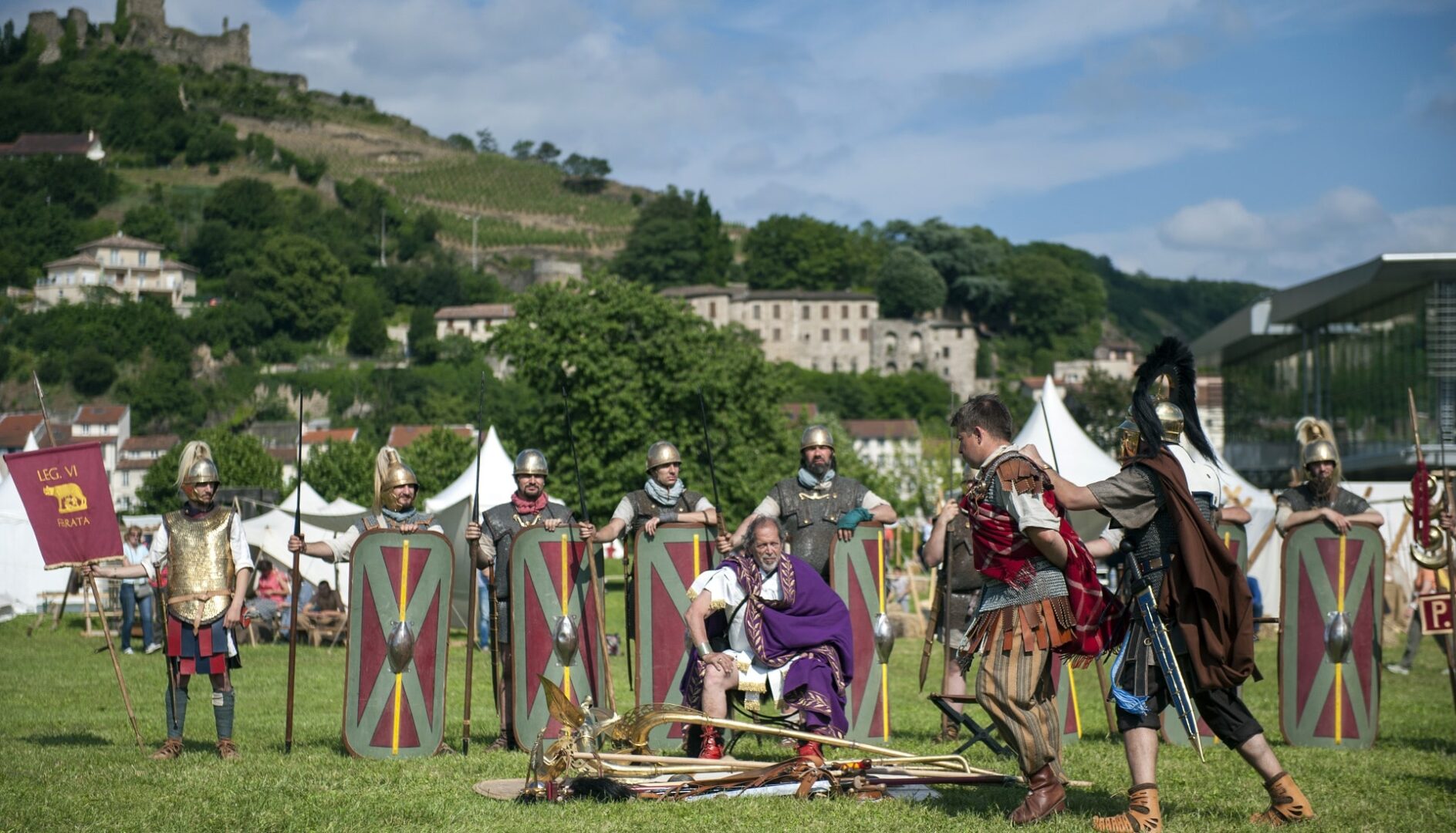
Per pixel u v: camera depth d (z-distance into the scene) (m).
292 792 6.67
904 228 195.75
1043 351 183.75
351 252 175.12
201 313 150.50
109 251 159.88
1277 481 56.09
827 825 5.72
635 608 8.57
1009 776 6.86
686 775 6.81
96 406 128.75
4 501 25.59
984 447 6.09
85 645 19.48
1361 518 8.86
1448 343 42.66
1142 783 5.73
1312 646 8.86
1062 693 8.89
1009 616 5.90
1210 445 6.36
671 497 8.86
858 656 8.52
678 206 187.00
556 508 8.77
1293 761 7.93
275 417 140.88
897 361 163.38
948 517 8.62
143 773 7.27
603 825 5.77
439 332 163.88
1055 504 5.88
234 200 178.12
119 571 8.29
